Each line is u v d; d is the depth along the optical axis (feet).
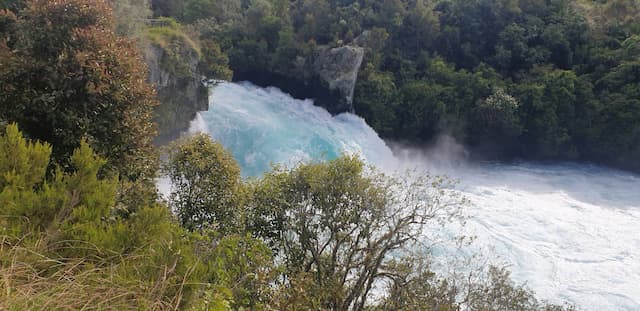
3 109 34.47
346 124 131.23
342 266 43.88
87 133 35.53
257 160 104.99
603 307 67.97
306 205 45.03
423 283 44.96
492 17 150.71
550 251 83.71
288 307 27.04
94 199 24.97
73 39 35.50
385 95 134.92
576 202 105.91
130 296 18.52
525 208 101.24
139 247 21.88
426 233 82.43
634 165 127.65
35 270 17.90
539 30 147.54
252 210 45.01
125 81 37.29
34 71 34.96
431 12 150.30
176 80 88.99
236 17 159.12
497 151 139.23
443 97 134.31
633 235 90.17
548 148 134.00
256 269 28.32
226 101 123.65
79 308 17.07
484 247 81.76
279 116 123.65
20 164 24.98
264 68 143.23
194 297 19.31
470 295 49.42
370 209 44.62
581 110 131.03
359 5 157.17
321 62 133.49
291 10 157.17
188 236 26.12
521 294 51.55
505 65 145.07
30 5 36.68
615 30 144.77
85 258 20.15
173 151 46.70
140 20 83.46
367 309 44.50
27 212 22.22
